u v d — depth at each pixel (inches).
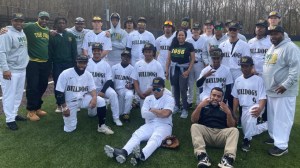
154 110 194.9
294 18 1628.9
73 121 218.4
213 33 297.0
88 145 195.5
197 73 279.3
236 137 174.9
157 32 1349.7
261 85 199.8
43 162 170.6
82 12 1565.0
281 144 185.5
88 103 219.8
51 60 250.2
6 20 925.8
